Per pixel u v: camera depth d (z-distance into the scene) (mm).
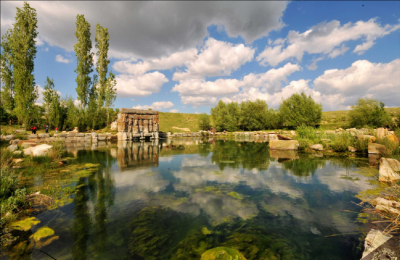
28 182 5918
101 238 3043
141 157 10938
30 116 25562
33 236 3090
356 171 6996
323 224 3375
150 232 3211
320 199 4488
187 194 4961
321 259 2482
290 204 4258
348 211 3836
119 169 7875
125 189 5383
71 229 3320
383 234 2846
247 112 38000
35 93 26234
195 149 14625
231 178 6438
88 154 12078
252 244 2832
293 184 5664
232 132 36844
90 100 30859
